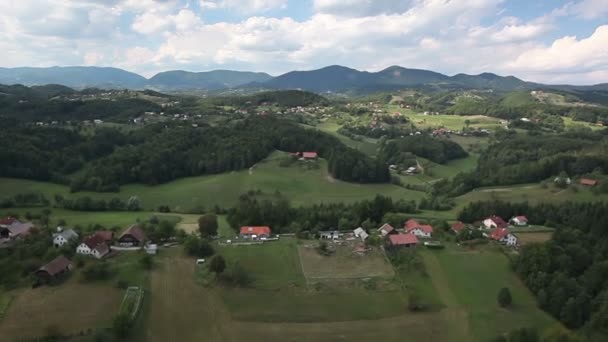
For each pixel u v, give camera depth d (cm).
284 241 11912
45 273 8881
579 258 10256
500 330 8238
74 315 7950
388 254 11138
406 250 11406
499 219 13800
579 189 16738
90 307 8219
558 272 9575
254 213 13025
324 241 11944
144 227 11969
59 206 15075
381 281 9844
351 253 11206
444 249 11644
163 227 11531
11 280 8881
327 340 7756
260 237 12125
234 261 10444
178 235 11694
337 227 13250
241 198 16550
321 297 9112
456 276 10256
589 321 8169
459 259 11100
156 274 9606
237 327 8012
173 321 8069
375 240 11788
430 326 8312
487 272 10475
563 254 10238
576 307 8375
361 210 13875
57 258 9369
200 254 10662
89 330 7538
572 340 7412
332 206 14450
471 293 9556
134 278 9319
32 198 15225
